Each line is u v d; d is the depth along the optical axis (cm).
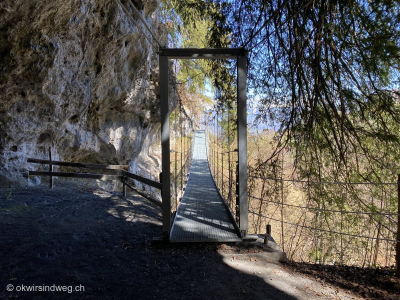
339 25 323
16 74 622
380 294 293
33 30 579
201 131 3575
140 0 911
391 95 382
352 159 529
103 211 558
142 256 365
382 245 544
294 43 423
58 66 682
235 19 543
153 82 1362
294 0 383
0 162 705
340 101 426
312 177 526
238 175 424
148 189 1428
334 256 576
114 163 1242
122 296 271
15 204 555
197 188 900
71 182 873
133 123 1309
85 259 342
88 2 653
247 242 409
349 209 538
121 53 912
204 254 377
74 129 926
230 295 284
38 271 303
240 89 413
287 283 313
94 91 916
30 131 749
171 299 272
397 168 473
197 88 1501
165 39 1327
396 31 276
